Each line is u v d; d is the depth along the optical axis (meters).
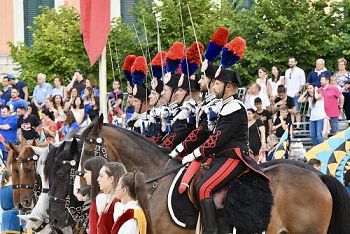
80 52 28.83
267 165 12.71
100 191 11.17
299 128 22.36
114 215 10.40
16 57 29.77
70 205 13.20
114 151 12.98
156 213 12.27
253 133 17.84
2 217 17.64
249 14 25.89
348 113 22.16
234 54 12.29
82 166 12.82
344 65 22.38
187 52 13.84
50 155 13.95
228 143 12.27
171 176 12.43
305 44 25.27
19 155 15.84
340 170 18.06
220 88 12.33
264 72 22.39
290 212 12.19
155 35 26.53
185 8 26.28
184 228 12.23
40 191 15.65
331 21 25.92
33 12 35.00
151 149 12.96
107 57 26.92
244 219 11.96
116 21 27.72
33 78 28.89
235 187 12.09
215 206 12.09
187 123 13.14
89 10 16.41
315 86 21.83
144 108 15.18
